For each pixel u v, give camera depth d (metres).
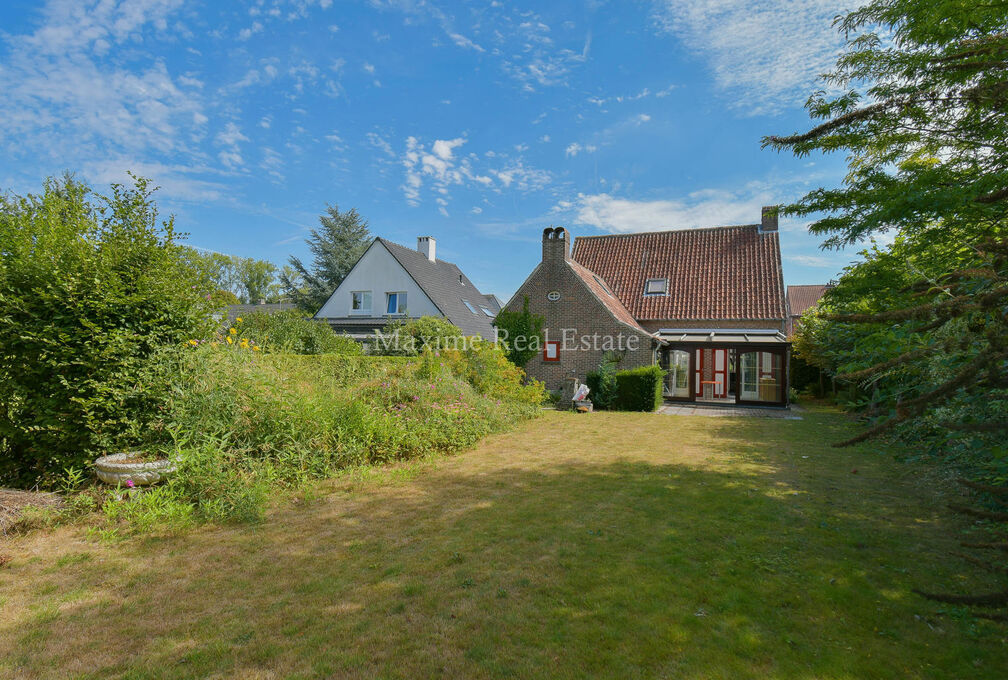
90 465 5.86
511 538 4.95
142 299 6.18
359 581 4.01
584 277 20.41
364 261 29.64
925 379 6.47
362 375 12.03
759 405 18.94
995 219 5.93
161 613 3.51
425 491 6.64
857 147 7.03
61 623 3.37
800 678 2.81
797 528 5.24
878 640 3.19
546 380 19.78
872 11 6.00
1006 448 4.86
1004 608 2.94
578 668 2.88
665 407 18.33
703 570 4.21
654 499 6.30
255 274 64.38
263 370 7.89
